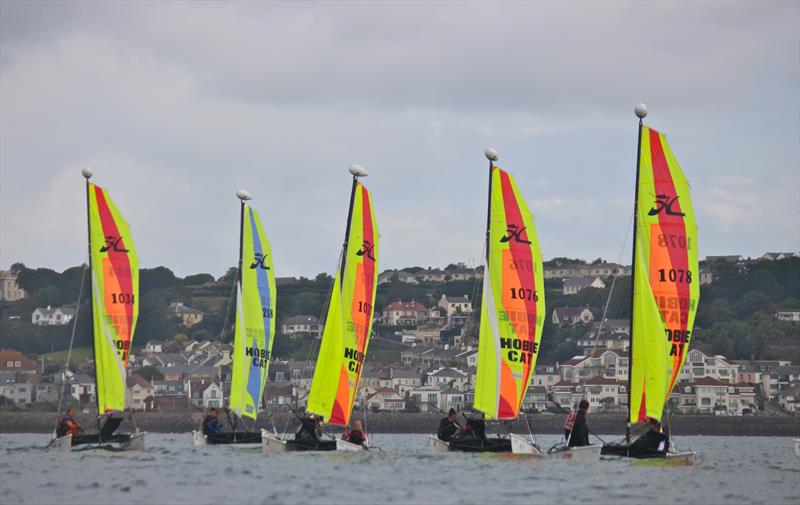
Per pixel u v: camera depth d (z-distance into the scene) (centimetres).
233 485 19338
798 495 18912
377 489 18862
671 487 19438
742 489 19588
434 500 17650
